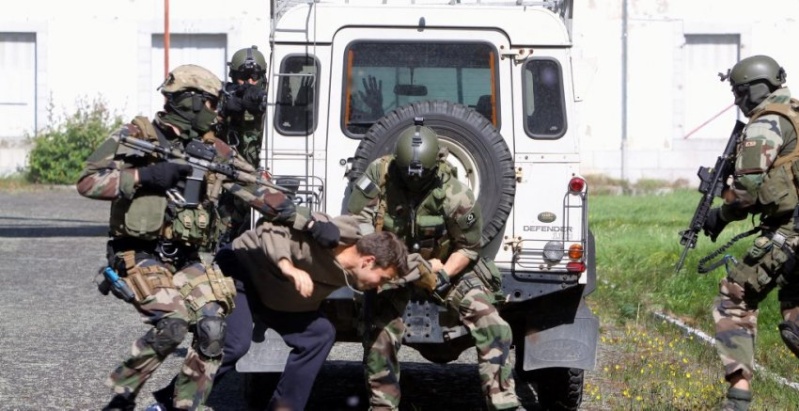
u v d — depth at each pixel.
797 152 9.81
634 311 16.72
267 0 44.41
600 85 44.22
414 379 13.23
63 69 44.56
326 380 12.91
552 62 11.19
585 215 11.03
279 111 11.16
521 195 11.05
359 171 10.51
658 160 44.38
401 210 9.56
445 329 10.23
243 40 44.50
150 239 8.72
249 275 8.97
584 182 11.03
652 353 13.97
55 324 15.60
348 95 11.20
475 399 12.20
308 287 8.52
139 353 8.59
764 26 44.38
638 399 11.39
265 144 11.14
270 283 8.86
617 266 19.83
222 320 8.67
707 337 14.77
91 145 42.72
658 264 19.61
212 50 45.00
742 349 10.05
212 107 8.98
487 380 9.43
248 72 13.11
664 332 15.50
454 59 11.23
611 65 44.09
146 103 44.75
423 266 9.18
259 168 10.89
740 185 9.88
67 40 44.56
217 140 9.01
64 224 28.98
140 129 8.77
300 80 11.19
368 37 11.23
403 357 14.61
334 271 8.72
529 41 11.19
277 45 11.21
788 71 44.56
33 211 32.69
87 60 44.59
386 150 10.50
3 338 14.53
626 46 44.06
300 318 9.05
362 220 9.64
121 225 8.67
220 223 9.10
